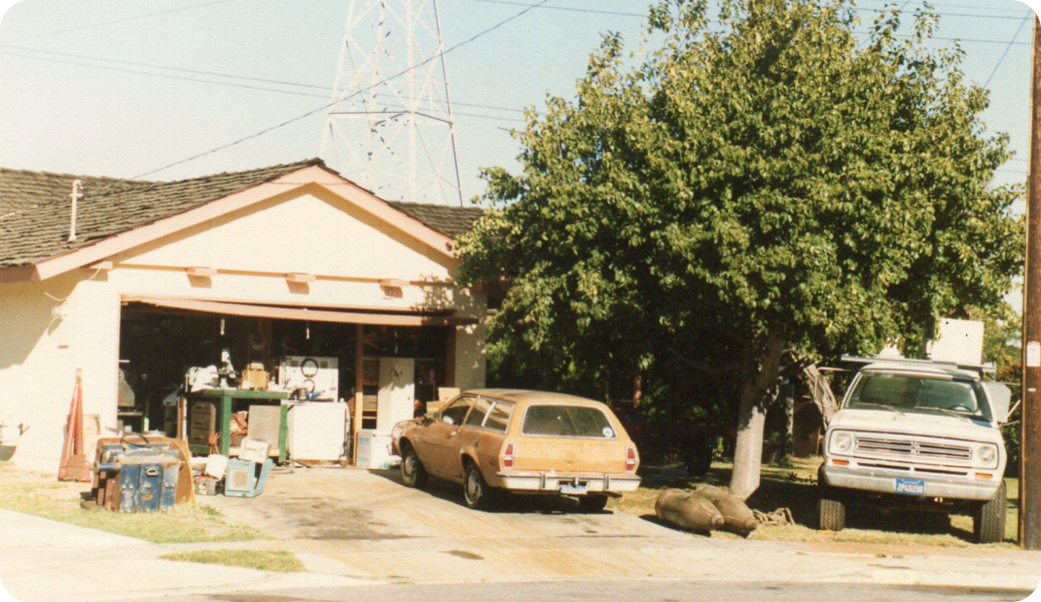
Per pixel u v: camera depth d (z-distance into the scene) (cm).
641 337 1680
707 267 1510
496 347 2098
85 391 1628
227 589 946
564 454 1432
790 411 2564
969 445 1362
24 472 1631
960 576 1162
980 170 1638
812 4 1647
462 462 1505
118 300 1666
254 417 1736
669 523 1447
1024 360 1402
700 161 1514
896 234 1503
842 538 1397
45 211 2155
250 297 1808
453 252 2009
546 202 1662
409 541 1240
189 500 1388
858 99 1586
